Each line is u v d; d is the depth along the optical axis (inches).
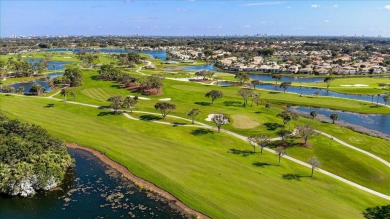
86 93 5949.8
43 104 4987.7
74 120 4163.4
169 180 2593.5
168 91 6289.4
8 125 2997.0
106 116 4407.0
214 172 2763.3
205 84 7347.4
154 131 3850.9
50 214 2138.3
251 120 4382.4
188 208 2261.3
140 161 2933.1
